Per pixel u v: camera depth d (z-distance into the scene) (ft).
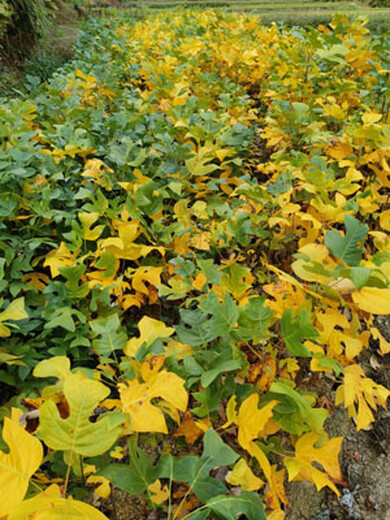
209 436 4.30
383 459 7.11
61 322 6.16
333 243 5.51
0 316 5.82
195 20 26.73
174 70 16.30
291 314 4.91
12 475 3.35
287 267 9.46
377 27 31.89
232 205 10.52
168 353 5.86
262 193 8.55
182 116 12.09
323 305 6.26
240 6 63.05
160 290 7.12
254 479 4.49
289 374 6.91
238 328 5.28
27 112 12.16
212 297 5.41
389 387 8.34
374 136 8.58
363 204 8.30
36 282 8.21
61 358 5.17
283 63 15.24
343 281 5.70
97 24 27.07
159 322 5.86
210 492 3.99
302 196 9.88
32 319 7.78
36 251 9.26
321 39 14.08
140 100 13.56
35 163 10.31
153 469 4.41
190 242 8.80
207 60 18.29
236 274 6.95
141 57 20.42
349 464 7.04
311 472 4.66
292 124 11.03
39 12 28.12
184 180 10.12
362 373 5.78
